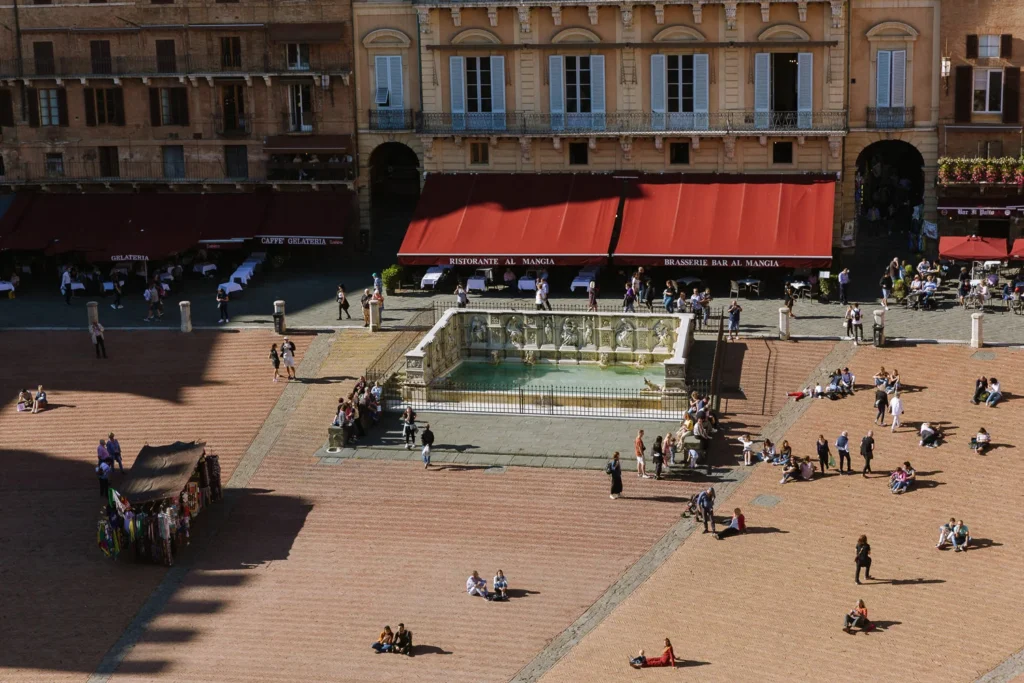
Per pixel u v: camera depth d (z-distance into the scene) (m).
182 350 83.19
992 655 53.06
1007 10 87.88
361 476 69.56
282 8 95.31
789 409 73.69
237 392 78.56
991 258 83.19
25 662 56.03
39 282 96.50
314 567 62.19
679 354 74.31
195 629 58.00
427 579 60.72
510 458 70.25
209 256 97.62
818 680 52.06
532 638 56.25
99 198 99.31
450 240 90.44
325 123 96.56
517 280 92.19
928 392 73.69
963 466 66.94
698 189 91.00
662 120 92.00
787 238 87.12
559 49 92.19
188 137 98.44
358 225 97.94
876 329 78.44
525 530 64.12
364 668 54.72
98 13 97.44
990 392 72.00
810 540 61.94
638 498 66.19
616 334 80.06
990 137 89.44
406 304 88.62
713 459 69.38
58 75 98.25
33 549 64.56
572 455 70.19
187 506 65.12
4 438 74.81
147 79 97.69
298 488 68.94
